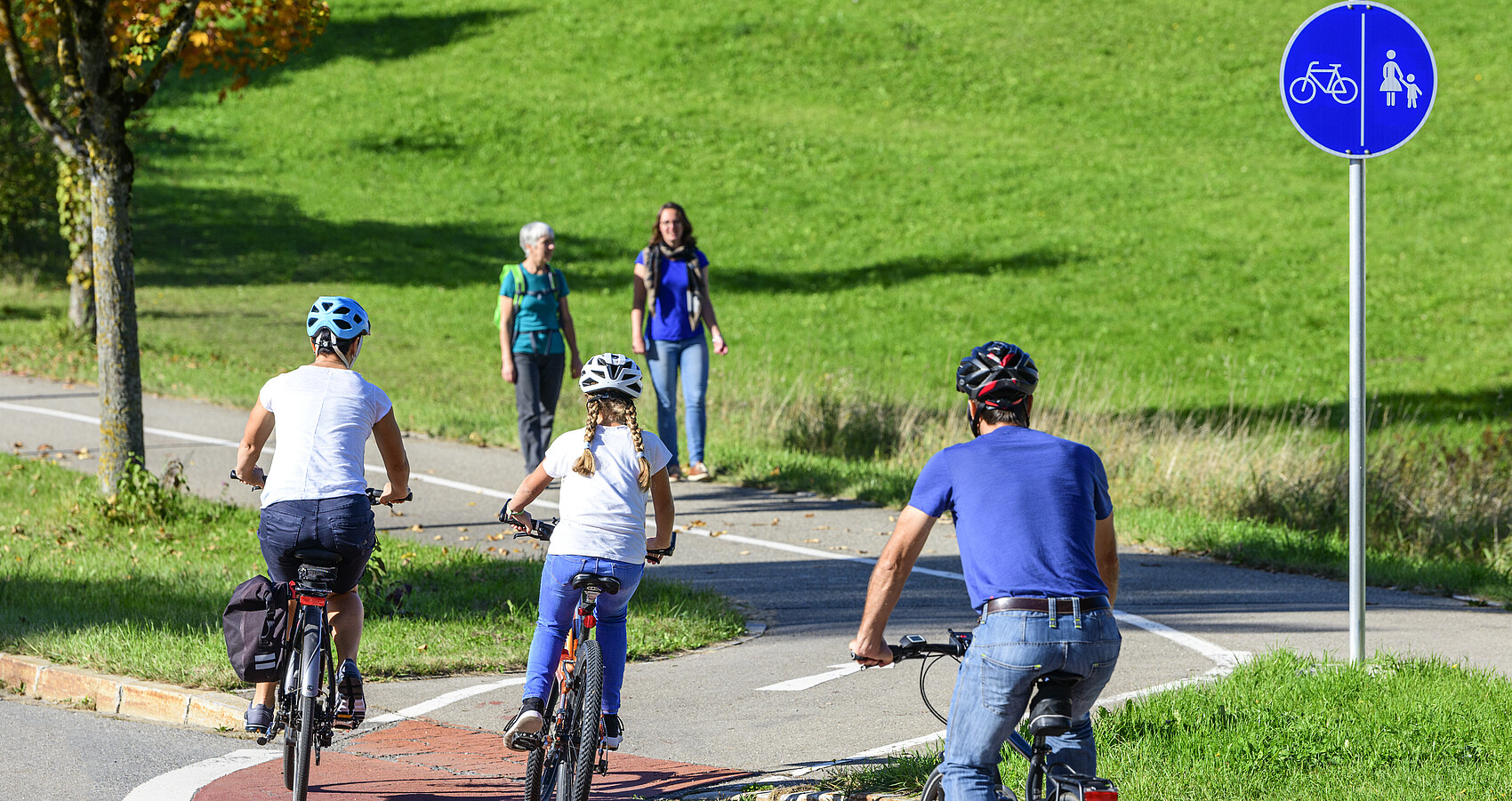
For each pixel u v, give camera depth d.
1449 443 74.88
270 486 19.06
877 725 23.27
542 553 38.47
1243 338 107.62
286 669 18.97
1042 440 14.28
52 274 106.31
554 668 18.81
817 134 170.12
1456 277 121.31
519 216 143.88
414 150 164.75
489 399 70.00
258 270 119.38
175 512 40.19
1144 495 48.31
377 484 48.03
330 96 184.00
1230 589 35.66
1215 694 22.77
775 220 142.25
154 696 24.78
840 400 59.81
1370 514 47.06
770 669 27.58
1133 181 152.00
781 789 19.03
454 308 108.38
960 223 140.25
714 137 169.25
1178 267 125.75
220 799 19.50
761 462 51.56
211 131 171.50
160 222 134.75
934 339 105.69
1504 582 36.38
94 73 38.12
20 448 50.22
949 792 13.79
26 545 37.00
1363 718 21.23
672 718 24.03
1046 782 13.55
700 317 48.28
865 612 13.85
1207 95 180.25
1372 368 100.00
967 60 194.50
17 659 27.00
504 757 21.89
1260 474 48.66
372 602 31.02
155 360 72.88
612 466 18.98
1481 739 20.34
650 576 36.56
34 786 20.16
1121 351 103.75
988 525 13.68
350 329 20.25
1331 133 24.69
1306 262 126.31
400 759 21.72
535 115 176.12
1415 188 146.62
